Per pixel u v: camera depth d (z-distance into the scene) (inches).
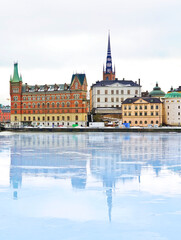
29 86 7130.9
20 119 6978.4
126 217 805.2
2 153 2111.2
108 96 7076.8
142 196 980.6
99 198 962.1
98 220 786.2
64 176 1278.3
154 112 6072.8
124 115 6235.2
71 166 1531.7
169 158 1825.8
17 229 733.9
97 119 6633.9
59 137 3996.1
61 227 745.0
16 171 1391.5
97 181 1187.9
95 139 3558.1
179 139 3496.6
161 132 5226.4
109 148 2449.6
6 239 682.2
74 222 775.1
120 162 1664.6
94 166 1530.5
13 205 900.0
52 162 1670.8
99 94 7091.5
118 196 982.4
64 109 6683.1
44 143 2994.6
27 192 1032.8
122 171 1387.8
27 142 3132.4
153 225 752.3
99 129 5546.3
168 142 3046.3
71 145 2746.1
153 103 6077.8
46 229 733.9
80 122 6574.8
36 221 781.9
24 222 776.9
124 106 6235.2
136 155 1977.1
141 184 1136.8
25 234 708.0
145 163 1626.5
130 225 754.8
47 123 6811.0
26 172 1368.1
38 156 1936.5
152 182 1163.9
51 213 836.0
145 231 719.7
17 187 1098.1
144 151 2218.3
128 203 912.9
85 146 2635.3
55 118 6752.0
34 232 716.7
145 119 6117.1
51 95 6781.5
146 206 884.6
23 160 1752.0
